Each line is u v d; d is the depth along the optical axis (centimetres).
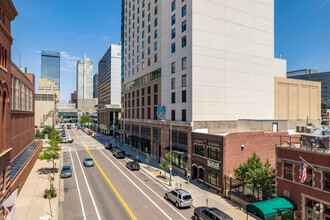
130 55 6112
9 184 1992
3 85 1872
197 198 2377
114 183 2866
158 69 4353
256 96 3794
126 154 5003
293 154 1798
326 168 1541
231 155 2528
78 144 6438
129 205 2172
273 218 1802
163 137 4044
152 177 3186
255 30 3809
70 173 3098
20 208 2017
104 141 7212
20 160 2966
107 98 11675
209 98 3325
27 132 4144
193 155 3069
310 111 4503
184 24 3447
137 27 5556
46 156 3269
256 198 2162
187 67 3331
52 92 11850
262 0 3903
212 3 3394
